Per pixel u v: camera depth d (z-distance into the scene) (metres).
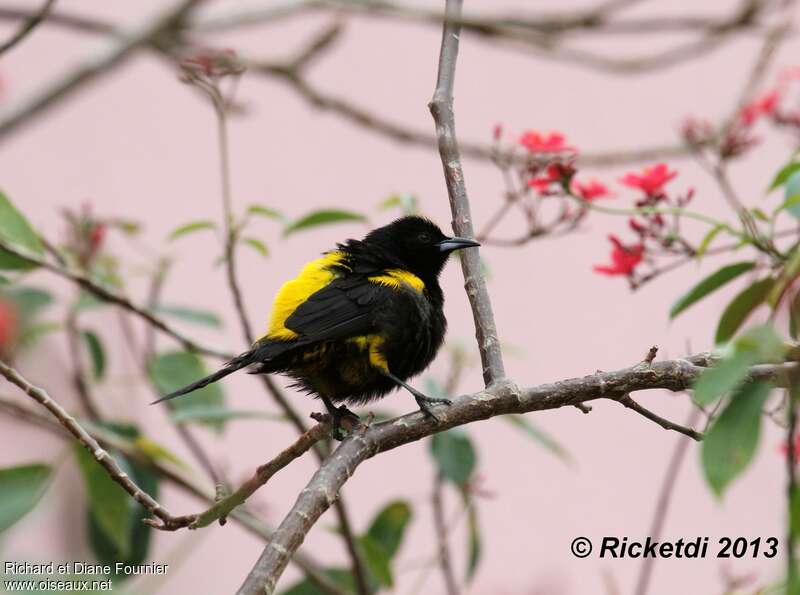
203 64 10.54
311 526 7.17
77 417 11.08
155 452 11.48
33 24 9.59
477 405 8.27
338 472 7.53
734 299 8.70
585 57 11.91
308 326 10.27
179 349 12.30
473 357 12.39
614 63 11.96
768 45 11.84
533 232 10.75
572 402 8.40
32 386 7.35
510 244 10.80
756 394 5.93
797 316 7.11
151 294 12.63
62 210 12.47
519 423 12.04
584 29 11.75
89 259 12.31
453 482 11.87
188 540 10.87
